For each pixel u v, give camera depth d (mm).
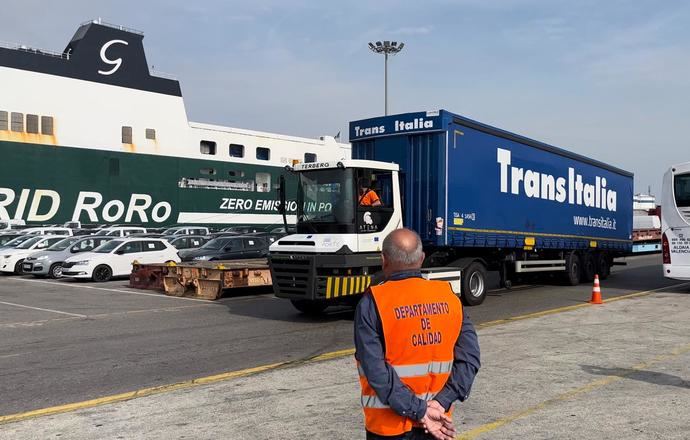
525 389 6254
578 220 18359
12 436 5012
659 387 6301
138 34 44031
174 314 12594
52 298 15695
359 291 10898
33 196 38906
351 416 5445
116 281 20719
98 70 41875
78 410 5746
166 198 45719
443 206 12312
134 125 43844
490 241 13961
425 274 11555
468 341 2787
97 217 41875
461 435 4891
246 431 5059
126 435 5000
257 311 13023
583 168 18797
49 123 39562
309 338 9672
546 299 14500
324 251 10781
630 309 12469
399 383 2555
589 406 5652
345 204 10883
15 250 23594
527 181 15594
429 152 12516
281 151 54375
